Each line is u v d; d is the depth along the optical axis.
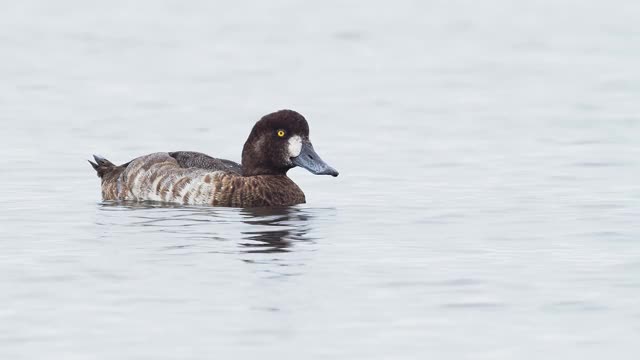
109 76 35.66
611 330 10.66
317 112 28.39
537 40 46.72
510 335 10.54
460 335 10.52
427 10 58.00
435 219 15.55
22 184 18.42
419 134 24.50
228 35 48.62
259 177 16.53
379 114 27.92
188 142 23.53
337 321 10.88
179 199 16.44
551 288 11.95
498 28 51.00
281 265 12.82
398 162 20.80
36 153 21.72
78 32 48.78
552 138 23.61
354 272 12.54
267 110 28.66
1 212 15.98
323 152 22.16
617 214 15.77
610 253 13.43
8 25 51.03
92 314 11.08
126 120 26.62
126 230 14.62
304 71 37.59
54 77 35.12
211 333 10.56
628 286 11.98
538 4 60.12
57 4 59.03
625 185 18.11
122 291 11.79
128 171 16.98
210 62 39.94
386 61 40.41
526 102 29.88
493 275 12.45
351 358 9.97
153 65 38.88
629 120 26.20
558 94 31.38
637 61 39.28
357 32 49.78
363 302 11.45
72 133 24.45
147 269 12.62
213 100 30.56
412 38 47.75
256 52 43.00
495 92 32.09
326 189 18.09
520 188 17.97
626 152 21.55
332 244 13.92
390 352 10.11
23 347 10.24
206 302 11.42
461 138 23.81
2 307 11.30
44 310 11.20
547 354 10.09
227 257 13.14
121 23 52.31
